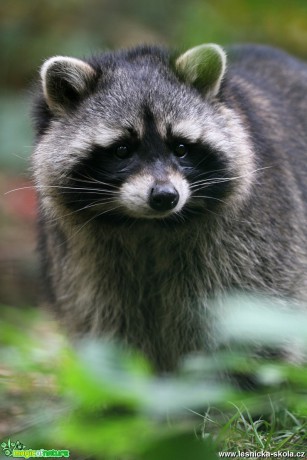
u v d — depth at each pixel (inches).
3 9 869.2
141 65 373.7
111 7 906.1
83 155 362.0
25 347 381.4
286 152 402.3
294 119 429.1
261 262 369.1
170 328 379.2
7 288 633.0
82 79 369.7
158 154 353.7
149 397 171.6
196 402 172.6
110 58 385.4
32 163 386.6
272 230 373.4
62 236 385.7
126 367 189.5
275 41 792.3
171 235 365.1
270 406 326.6
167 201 338.6
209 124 362.0
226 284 369.1
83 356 187.0
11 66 853.8
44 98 382.0
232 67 441.7
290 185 391.5
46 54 834.8
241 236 366.9
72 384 171.3
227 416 321.4
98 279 381.4
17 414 361.7
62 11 869.8
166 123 353.7
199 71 369.1
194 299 372.8
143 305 382.0
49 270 407.5
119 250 375.9
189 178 356.5
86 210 368.2
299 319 191.0
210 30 808.3
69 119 372.5
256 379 357.7
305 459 283.9
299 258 384.2
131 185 348.8
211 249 367.2
